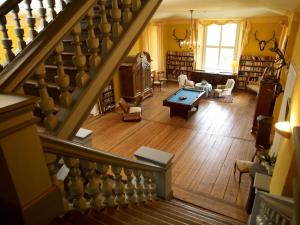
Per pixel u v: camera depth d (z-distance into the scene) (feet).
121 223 5.35
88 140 10.71
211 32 35.53
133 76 27.84
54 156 4.54
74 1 5.48
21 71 4.50
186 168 16.75
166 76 40.34
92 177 5.59
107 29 6.35
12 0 5.27
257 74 33.22
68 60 7.17
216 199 13.67
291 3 14.02
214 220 8.56
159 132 22.33
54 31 5.02
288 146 9.66
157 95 33.19
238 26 33.24
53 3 5.90
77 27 5.50
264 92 20.06
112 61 6.61
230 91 31.32
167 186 10.59
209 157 18.07
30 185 4.11
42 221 4.43
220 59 36.29
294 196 2.31
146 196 9.16
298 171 2.59
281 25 28.89
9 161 3.69
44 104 5.18
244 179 15.48
